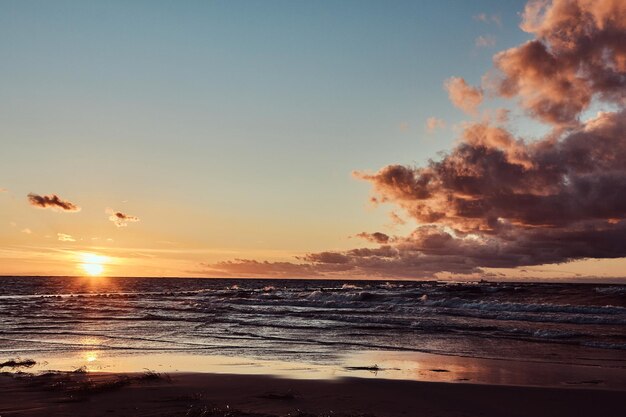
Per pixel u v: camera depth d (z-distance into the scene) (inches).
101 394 507.5
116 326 1288.1
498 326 1241.4
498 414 464.8
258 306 2034.9
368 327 1243.8
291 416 421.1
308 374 663.8
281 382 597.9
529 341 997.8
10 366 713.0
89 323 1362.0
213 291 3683.6
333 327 1246.9
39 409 439.2
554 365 747.4
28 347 916.6
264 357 814.5
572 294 2172.7
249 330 1194.6
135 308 1946.4
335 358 807.7
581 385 606.5
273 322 1384.1
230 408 450.0
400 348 912.3
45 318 1508.4
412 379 633.0
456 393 546.9
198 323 1362.0
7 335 1091.9
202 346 938.1
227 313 1697.8
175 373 660.7
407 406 485.4
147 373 628.7
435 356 829.2
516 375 669.3
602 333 1108.5
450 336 1075.9
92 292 3752.5
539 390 563.2
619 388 586.2
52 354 840.3
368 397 522.0
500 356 826.8
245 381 600.4
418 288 3326.8
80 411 432.8
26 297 2871.6
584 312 1637.6
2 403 461.7
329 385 581.0
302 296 2642.7
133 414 423.5
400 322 1350.9
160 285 5910.4
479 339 1026.7
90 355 828.6
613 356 832.3
